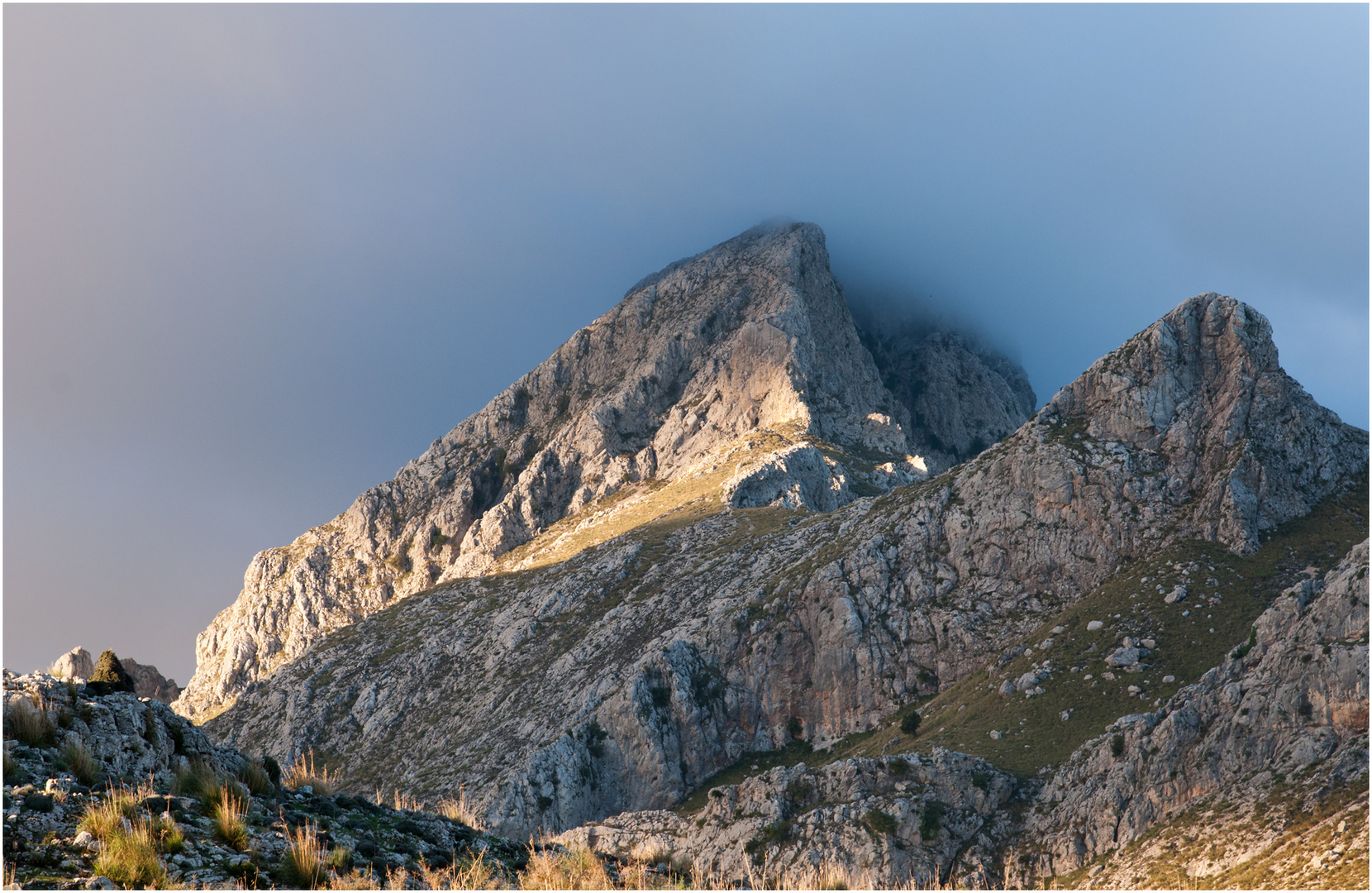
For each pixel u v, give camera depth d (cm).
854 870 7844
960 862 7831
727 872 8369
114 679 2747
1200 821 6719
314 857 2073
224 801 2256
